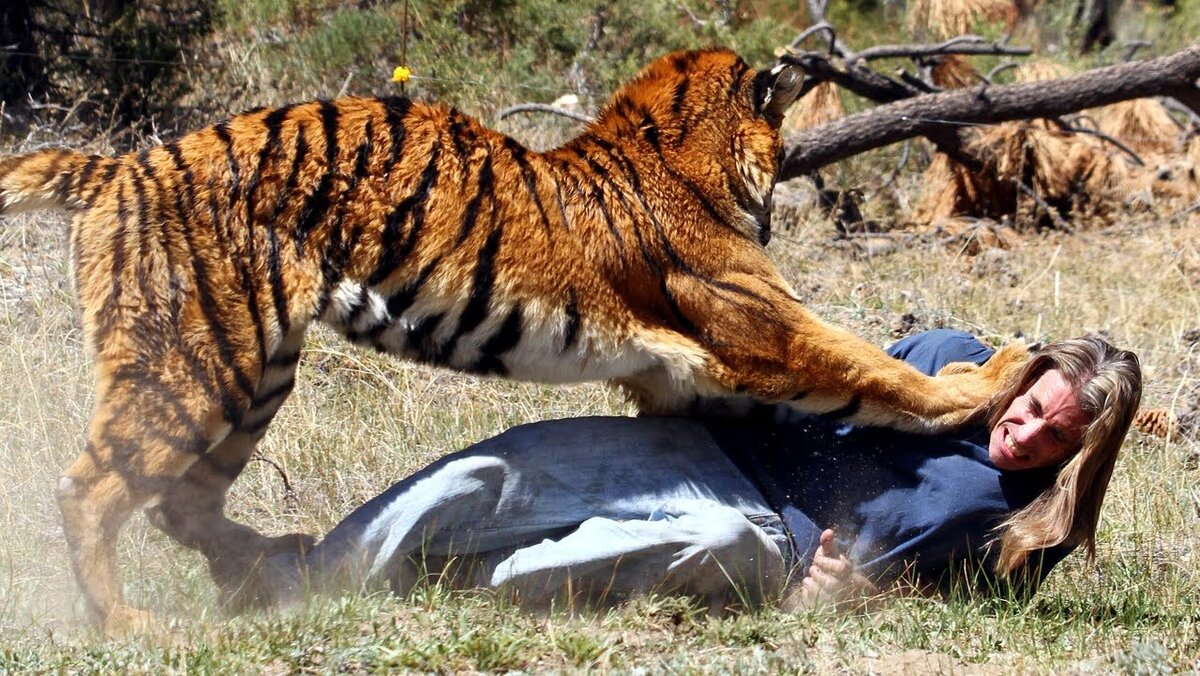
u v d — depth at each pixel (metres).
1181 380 11.52
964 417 7.38
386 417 9.98
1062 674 6.28
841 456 7.43
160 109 15.02
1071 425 6.93
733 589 7.14
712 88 8.15
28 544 7.98
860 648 6.53
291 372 7.58
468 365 7.59
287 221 7.03
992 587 7.34
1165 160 18.92
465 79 16.83
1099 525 8.81
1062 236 16.91
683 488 7.20
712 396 7.71
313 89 16.59
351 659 6.18
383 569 7.05
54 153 7.07
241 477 8.98
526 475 7.12
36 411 9.20
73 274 6.99
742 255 7.81
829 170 19.61
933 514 7.14
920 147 20.94
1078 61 23.20
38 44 15.08
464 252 7.28
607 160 7.73
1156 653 6.43
